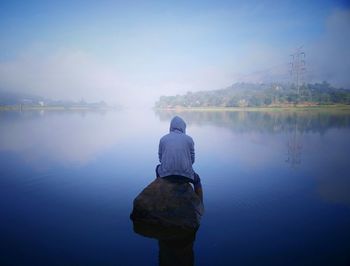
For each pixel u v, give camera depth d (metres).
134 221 4.02
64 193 5.26
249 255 3.05
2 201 4.83
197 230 3.71
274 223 3.88
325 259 2.95
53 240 3.44
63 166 7.52
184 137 4.64
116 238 3.50
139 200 4.10
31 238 3.50
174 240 3.44
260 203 4.68
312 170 6.91
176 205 3.99
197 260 2.97
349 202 4.68
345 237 3.44
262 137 12.83
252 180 6.06
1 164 7.73
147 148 10.28
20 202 4.81
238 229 3.71
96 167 7.41
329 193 5.16
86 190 5.46
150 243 3.37
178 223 3.81
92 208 4.54
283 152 9.28
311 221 3.93
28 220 4.07
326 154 8.88
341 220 3.96
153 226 3.86
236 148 10.06
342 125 18.03
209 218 4.09
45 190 5.45
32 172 6.89
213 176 6.40
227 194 5.14
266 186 5.61
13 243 3.38
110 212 4.38
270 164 7.58
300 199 4.86
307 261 2.92
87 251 3.18
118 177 6.45
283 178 6.20
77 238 3.50
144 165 7.64
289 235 3.51
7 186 5.69
